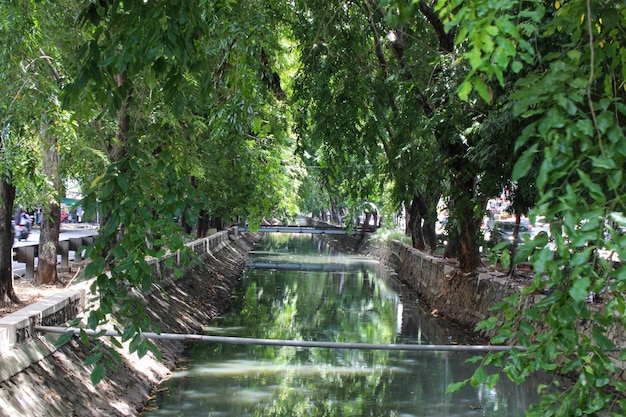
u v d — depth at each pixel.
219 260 28.61
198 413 9.52
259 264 35.94
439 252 25.88
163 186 3.89
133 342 3.73
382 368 12.87
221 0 6.02
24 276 13.45
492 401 10.59
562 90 2.19
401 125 13.90
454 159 14.54
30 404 6.82
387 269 34.28
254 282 27.55
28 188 9.76
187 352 13.90
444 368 12.91
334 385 11.46
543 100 2.20
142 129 4.61
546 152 2.07
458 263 21.00
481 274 16.67
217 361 13.12
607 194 2.49
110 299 3.69
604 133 2.12
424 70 12.52
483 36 2.21
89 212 3.65
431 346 7.41
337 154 12.18
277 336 15.77
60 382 7.86
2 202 9.27
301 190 25.22
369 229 48.06
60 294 9.27
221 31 7.55
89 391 8.41
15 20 7.20
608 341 2.34
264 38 8.55
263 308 20.44
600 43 2.72
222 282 24.58
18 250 12.40
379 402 10.45
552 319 2.42
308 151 25.25
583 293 2.03
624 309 2.35
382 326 17.47
